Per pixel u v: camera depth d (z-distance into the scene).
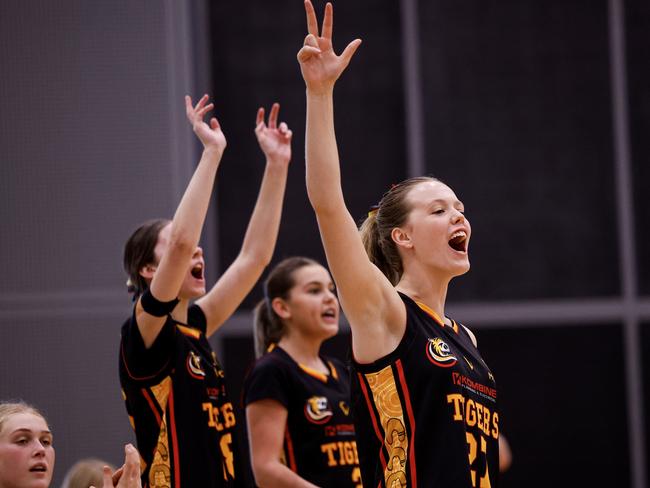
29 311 14.48
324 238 6.09
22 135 14.69
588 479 15.07
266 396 9.16
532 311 15.30
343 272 6.06
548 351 15.29
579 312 15.30
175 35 14.88
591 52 15.67
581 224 15.49
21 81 14.75
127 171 14.70
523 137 15.58
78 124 14.73
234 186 15.40
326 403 9.36
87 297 14.52
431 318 6.41
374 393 6.20
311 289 9.75
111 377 14.39
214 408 7.98
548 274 15.44
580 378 15.23
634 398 15.12
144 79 14.80
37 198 14.64
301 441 9.24
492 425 6.38
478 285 15.44
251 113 15.48
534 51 15.67
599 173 15.55
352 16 15.69
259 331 10.06
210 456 7.71
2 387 14.34
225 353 15.09
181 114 14.79
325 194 6.04
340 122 15.55
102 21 14.83
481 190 15.50
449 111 15.56
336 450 9.24
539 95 15.62
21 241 14.59
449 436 6.01
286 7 15.62
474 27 15.67
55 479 14.17
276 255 15.23
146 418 7.66
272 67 15.53
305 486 8.83
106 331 14.46
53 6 14.81
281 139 9.60
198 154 15.03
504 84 15.62
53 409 14.30
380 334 6.18
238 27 15.55
